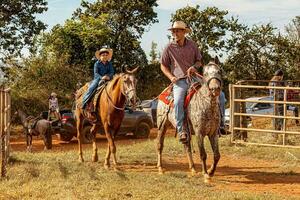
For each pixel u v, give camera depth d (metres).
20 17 31.50
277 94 15.42
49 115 22.38
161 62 10.34
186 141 10.13
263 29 51.94
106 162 11.48
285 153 13.65
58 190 8.70
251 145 15.02
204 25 50.16
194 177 10.34
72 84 36.06
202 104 9.52
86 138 22.08
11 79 34.44
